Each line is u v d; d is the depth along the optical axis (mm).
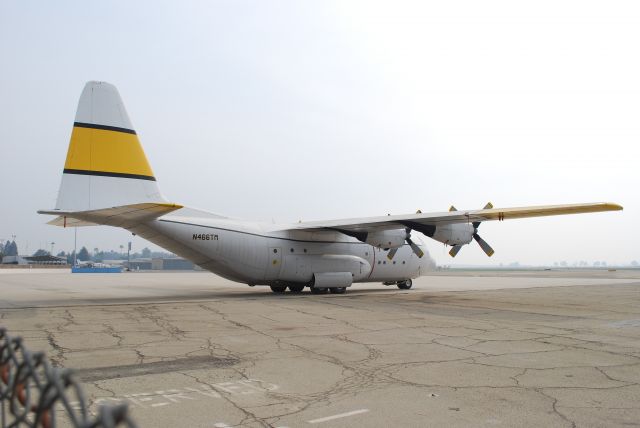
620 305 17078
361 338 9875
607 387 6301
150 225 18562
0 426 2748
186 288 27156
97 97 17203
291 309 15109
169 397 5738
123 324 11547
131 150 17797
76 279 40562
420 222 20438
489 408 5441
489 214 18562
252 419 5020
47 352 8219
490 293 23234
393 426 4867
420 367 7367
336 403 5590
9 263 113125
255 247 20719
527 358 8031
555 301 18641
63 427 4664
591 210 17766
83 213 16156
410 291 25094
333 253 23172
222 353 8289
